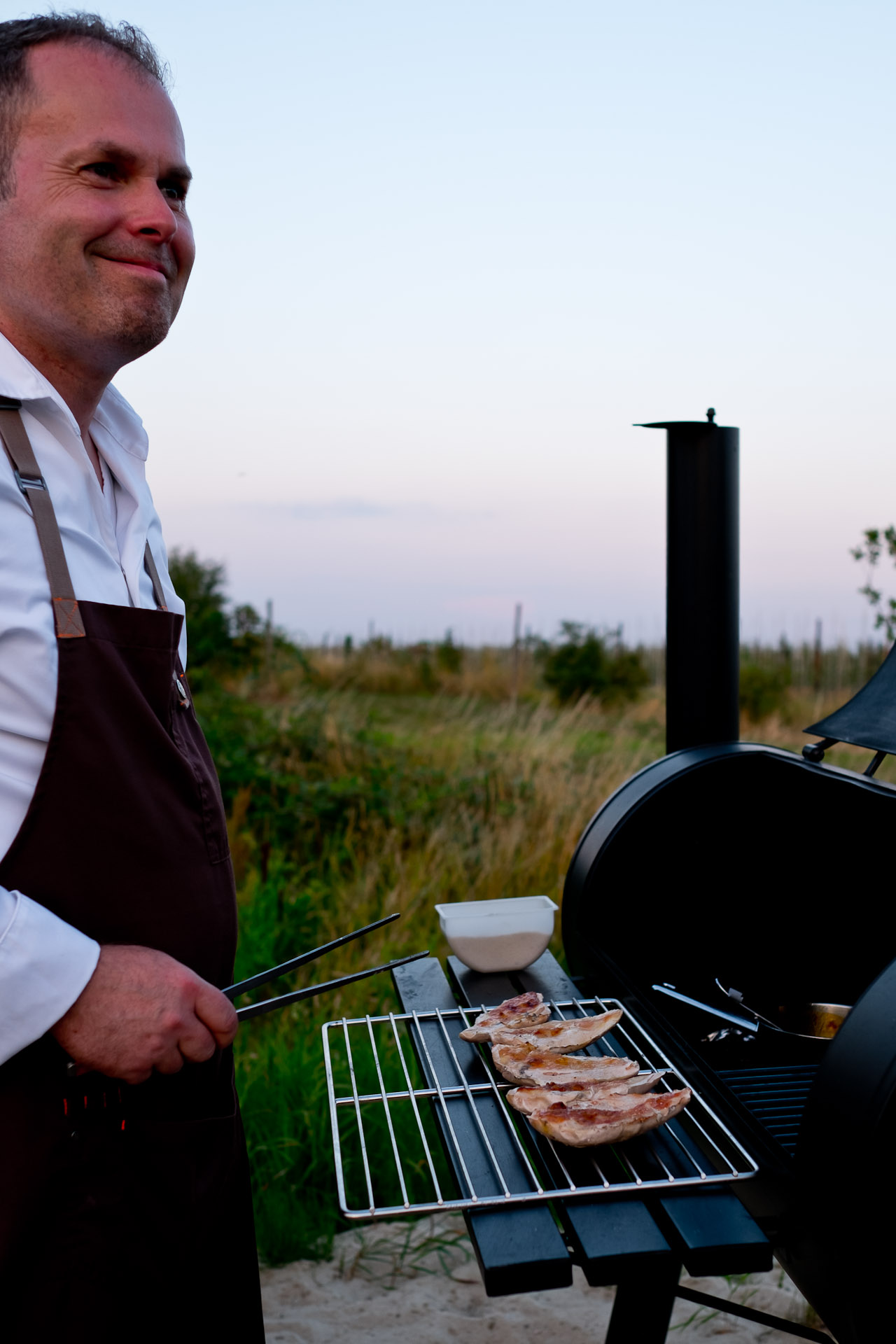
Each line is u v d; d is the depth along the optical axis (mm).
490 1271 1085
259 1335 1568
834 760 6598
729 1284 2295
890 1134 1128
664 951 2164
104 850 1263
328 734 6223
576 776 5730
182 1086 1378
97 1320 1261
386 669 13047
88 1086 1246
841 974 2166
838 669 12711
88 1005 1170
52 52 1308
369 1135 2625
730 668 2406
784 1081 1604
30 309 1336
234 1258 1509
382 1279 2320
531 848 4605
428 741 7180
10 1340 1240
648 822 2141
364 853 4676
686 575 2381
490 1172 1267
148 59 1453
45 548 1270
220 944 1414
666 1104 1320
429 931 3889
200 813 1400
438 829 4785
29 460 1294
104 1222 1264
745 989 2096
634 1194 1223
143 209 1337
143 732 1307
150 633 1340
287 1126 2623
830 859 2201
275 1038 3150
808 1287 1245
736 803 2197
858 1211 1131
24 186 1297
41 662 1227
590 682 12062
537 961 2012
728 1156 1305
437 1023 1714
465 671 13070
